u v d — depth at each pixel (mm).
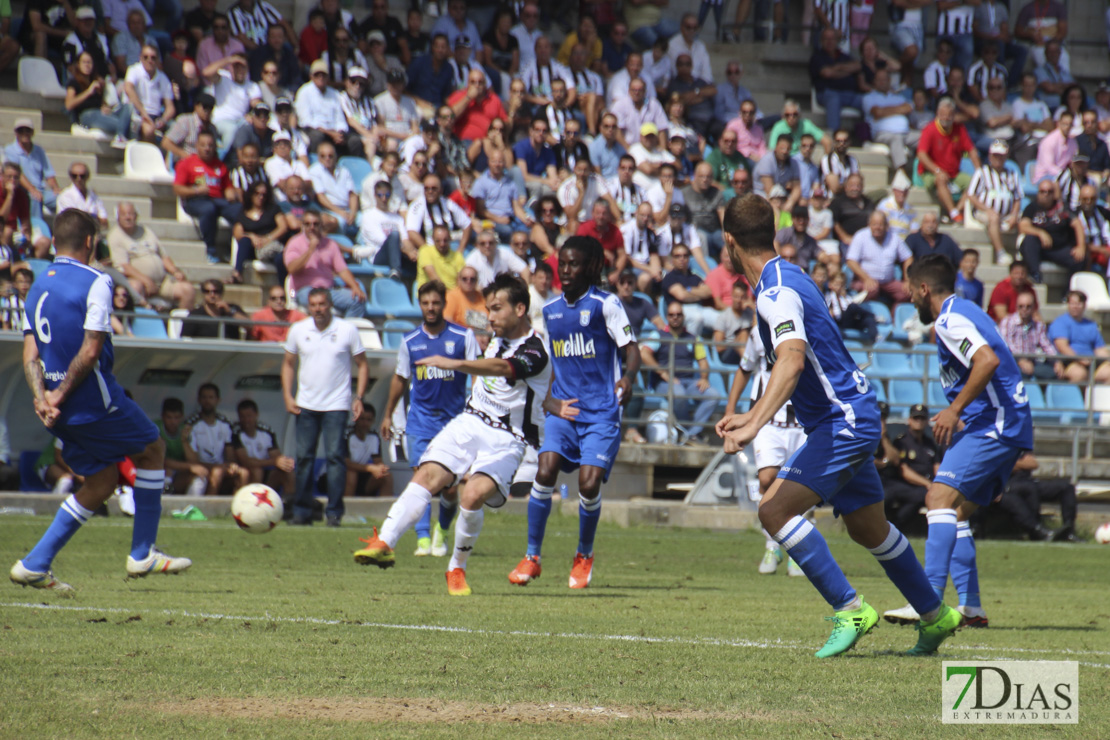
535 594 22859
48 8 55469
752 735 10234
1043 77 75312
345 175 54312
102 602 18812
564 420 25031
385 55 60469
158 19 59031
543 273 33438
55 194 49656
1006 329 55094
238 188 51156
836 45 70188
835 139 62000
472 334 32656
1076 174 65625
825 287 54469
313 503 39719
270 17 59250
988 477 19781
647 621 18359
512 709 11242
